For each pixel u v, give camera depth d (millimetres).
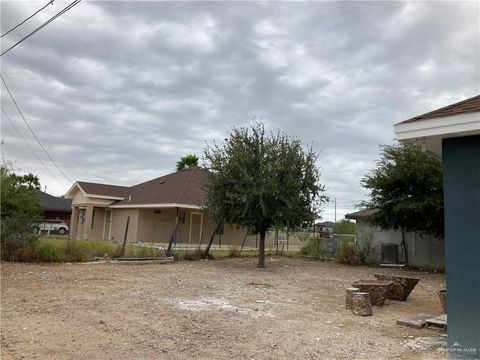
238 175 16422
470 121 5309
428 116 5781
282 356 5246
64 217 43875
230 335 6164
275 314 7816
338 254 20047
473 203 5543
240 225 17297
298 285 12086
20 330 6176
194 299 9117
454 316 5523
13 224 15609
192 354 5242
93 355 5125
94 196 31438
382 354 5379
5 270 12875
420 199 16250
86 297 8953
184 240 29109
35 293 9266
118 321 6875
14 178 27156
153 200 28031
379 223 18047
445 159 5836
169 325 6676
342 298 9898
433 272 16672
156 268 15133
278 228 16766
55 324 6582
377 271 16594
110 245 18422
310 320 7375
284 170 16438
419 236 18359
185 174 30359
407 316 7836
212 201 17250
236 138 16828
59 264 15023
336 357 5246
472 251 5484
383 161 17797
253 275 14141
